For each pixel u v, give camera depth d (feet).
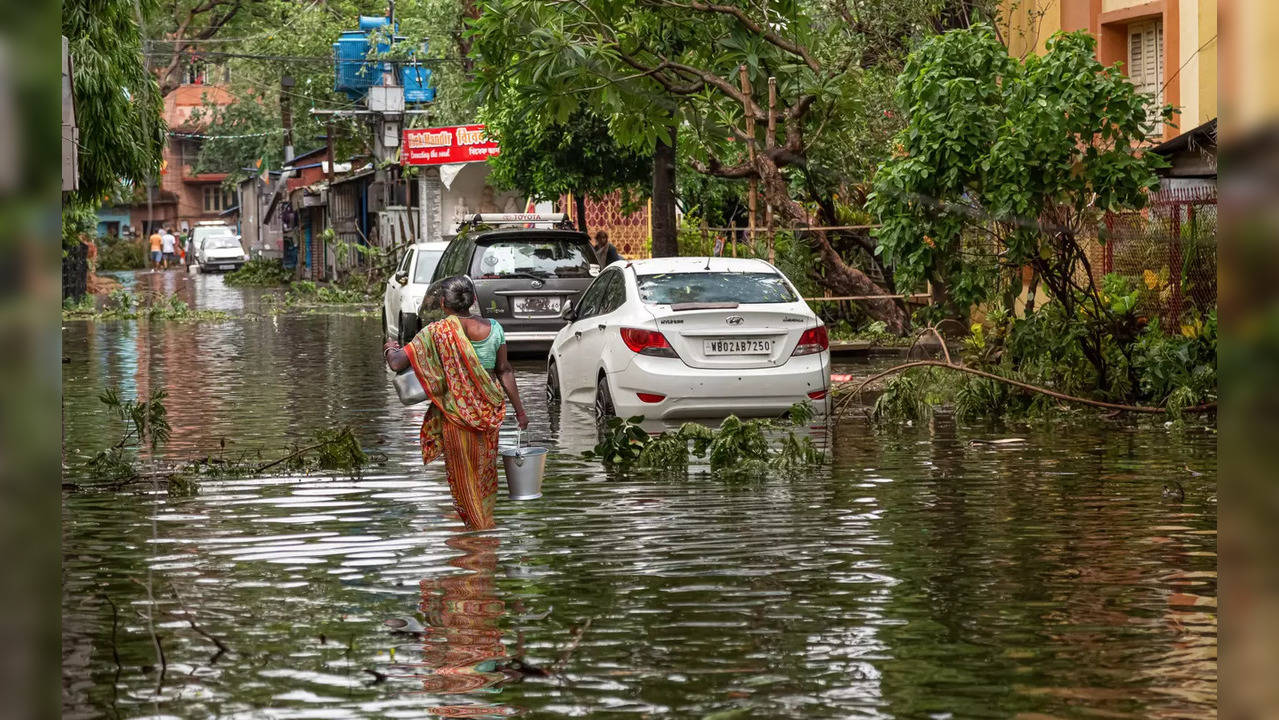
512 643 22.34
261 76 279.49
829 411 54.80
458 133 179.73
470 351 33.71
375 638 22.85
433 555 30.22
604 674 20.34
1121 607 24.41
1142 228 62.23
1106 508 35.17
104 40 81.56
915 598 25.36
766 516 34.81
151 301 174.29
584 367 59.62
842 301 98.48
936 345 79.00
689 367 53.26
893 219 65.16
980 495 37.63
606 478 42.22
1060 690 19.19
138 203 425.69
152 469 42.52
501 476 43.42
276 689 19.79
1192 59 78.54
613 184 128.88
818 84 77.82
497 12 69.26
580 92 72.18
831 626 23.27
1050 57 61.62
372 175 238.27
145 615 24.79
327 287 212.84
